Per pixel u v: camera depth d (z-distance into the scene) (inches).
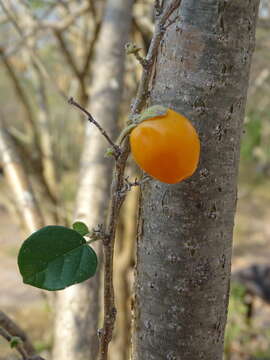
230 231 7.4
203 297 7.3
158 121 5.4
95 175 14.0
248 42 6.7
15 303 49.5
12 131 26.9
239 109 6.9
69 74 33.8
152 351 7.6
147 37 26.7
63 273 6.1
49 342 31.8
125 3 17.1
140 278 7.6
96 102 15.5
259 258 66.8
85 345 11.5
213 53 6.6
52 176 26.9
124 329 30.2
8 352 23.7
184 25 6.6
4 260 61.4
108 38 16.4
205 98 6.7
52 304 17.0
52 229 6.2
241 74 6.8
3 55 24.7
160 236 7.2
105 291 6.5
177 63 6.7
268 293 45.1
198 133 6.7
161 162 5.4
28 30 25.7
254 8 6.7
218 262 7.3
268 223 78.9
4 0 22.9
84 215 13.5
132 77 27.6
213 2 6.5
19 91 26.6
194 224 7.0
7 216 74.8
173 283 7.3
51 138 27.7
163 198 7.1
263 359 39.2
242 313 42.1
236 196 7.4
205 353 7.6
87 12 26.6
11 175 17.6
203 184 6.9
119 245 30.5
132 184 6.1
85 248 6.2
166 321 7.4
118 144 5.9
